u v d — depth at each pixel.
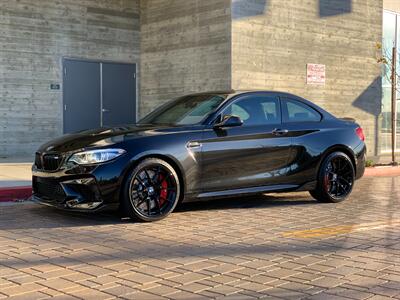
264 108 8.48
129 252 5.83
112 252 5.83
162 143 7.40
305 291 4.57
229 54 13.91
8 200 9.19
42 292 4.56
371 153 17.41
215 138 7.80
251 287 4.69
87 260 5.52
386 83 19.02
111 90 16.53
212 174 7.79
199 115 8.05
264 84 14.55
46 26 15.39
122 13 16.56
